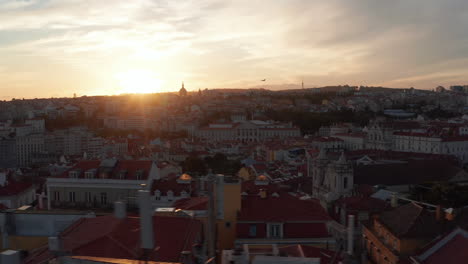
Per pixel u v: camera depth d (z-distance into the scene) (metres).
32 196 118.19
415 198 96.50
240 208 46.22
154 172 85.50
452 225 51.91
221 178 45.22
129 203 66.50
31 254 35.94
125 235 32.56
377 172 109.06
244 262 26.61
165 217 37.78
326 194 83.75
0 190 104.75
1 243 40.53
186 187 79.94
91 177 80.12
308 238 45.12
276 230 45.34
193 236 35.31
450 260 40.75
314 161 101.62
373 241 58.78
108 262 25.56
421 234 50.66
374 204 69.00
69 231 36.44
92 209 77.62
